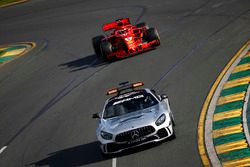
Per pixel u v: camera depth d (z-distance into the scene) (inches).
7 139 2652.6
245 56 2965.1
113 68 3400.6
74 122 2608.3
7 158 2352.4
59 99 3095.5
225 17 4045.3
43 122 2758.4
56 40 4835.1
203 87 2632.9
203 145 1861.5
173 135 1957.4
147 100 2014.0
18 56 4596.5
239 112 2150.6
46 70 3887.8
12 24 6048.2
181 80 2847.0
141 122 1855.3
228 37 3472.0
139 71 3198.8
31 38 5241.1
